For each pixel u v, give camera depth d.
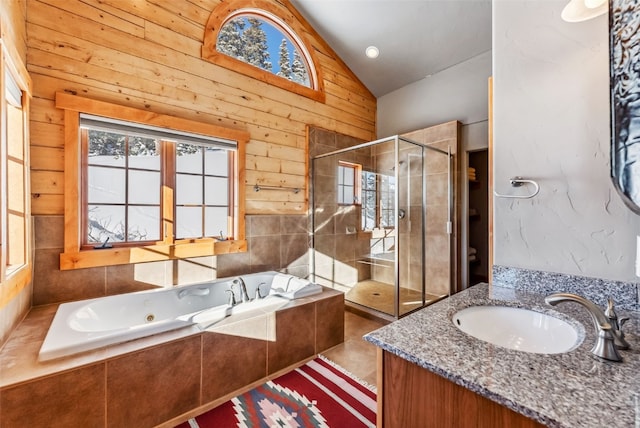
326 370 2.08
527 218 1.42
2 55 1.31
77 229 2.04
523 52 1.42
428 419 0.77
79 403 1.29
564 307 1.15
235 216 2.88
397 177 3.19
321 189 3.55
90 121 2.09
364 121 4.16
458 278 3.35
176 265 2.50
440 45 3.22
